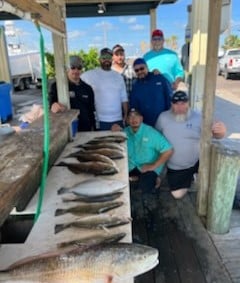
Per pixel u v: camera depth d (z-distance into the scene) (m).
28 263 1.04
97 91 3.35
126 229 1.28
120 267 1.01
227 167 2.19
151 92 3.33
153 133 2.81
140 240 2.34
